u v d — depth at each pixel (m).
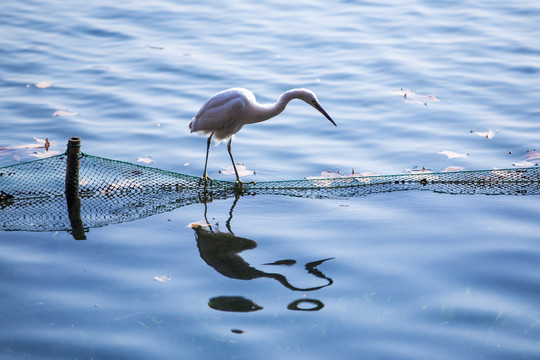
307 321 4.76
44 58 11.45
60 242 6.05
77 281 5.30
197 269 5.53
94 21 13.49
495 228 6.39
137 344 4.47
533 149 8.52
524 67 11.28
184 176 7.62
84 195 7.22
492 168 8.05
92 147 8.45
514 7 14.65
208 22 13.59
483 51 12.07
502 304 4.99
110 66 11.19
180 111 9.60
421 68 11.30
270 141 8.92
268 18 13.90
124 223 6.53
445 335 4.61
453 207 6.98
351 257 5.75
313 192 7.45
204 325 4.70
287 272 5.48
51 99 9.82
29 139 8.56
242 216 6.74
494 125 9.25
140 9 14.33
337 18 13.95
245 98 7.36
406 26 13.47
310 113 9.80
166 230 6.35
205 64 11.33
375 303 5.00
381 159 8.36
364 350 4.43
